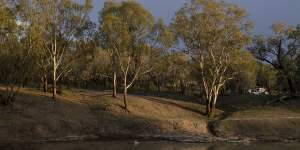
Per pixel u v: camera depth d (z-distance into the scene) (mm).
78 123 67500
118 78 112562
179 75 119625
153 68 83312
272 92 130500
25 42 66375
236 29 80000
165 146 59594
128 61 77188
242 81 124250
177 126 72562
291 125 77000
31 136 61000
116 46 75625
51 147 54844
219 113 87500
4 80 67312
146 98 89250
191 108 87625
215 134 72625
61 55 74812
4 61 64812
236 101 104750
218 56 82375
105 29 73750
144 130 69562
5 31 64438
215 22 79812
